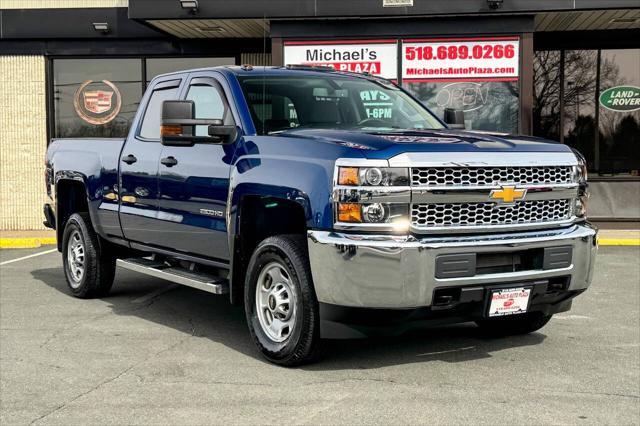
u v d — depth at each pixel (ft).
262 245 17.78
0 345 19.79
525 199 17.07
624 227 49.11
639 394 15.66
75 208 27.43
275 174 17.34
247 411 14.62
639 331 21.27
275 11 44.34
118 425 13.96
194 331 21.29
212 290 19.43
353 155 15.99
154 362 18.08
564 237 17.47
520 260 17.10
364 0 44.06
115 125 51.62
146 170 22.24
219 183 19.29
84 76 51.44
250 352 18.98
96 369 17.54
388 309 15.89
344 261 15.74
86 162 25.26
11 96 51.34
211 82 20.89
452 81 45.11
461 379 16.62
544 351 19.02
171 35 49.78
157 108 22.86
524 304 17.17
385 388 15.97
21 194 51.42
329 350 17.34
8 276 31.58
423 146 16.34
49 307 24.73
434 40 45.01
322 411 14.60
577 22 46.06
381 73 45.47
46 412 14.69
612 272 32.01
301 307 16.79
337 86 21.26
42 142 51.37
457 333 20.88
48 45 51.06
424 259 15.74
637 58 49.16
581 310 24.23
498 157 16.72
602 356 18.58
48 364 17.98
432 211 16.17
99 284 25.76
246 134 19.03
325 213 16.08
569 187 17.84
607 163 49.60
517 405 14.94
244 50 50.70
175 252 21.74
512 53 44.55
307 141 17.25
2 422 14.16
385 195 15.76
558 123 49.88
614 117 49.44
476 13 43.52
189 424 13.97
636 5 41.78
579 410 14.67
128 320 22.72
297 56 45.75
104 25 50.24
